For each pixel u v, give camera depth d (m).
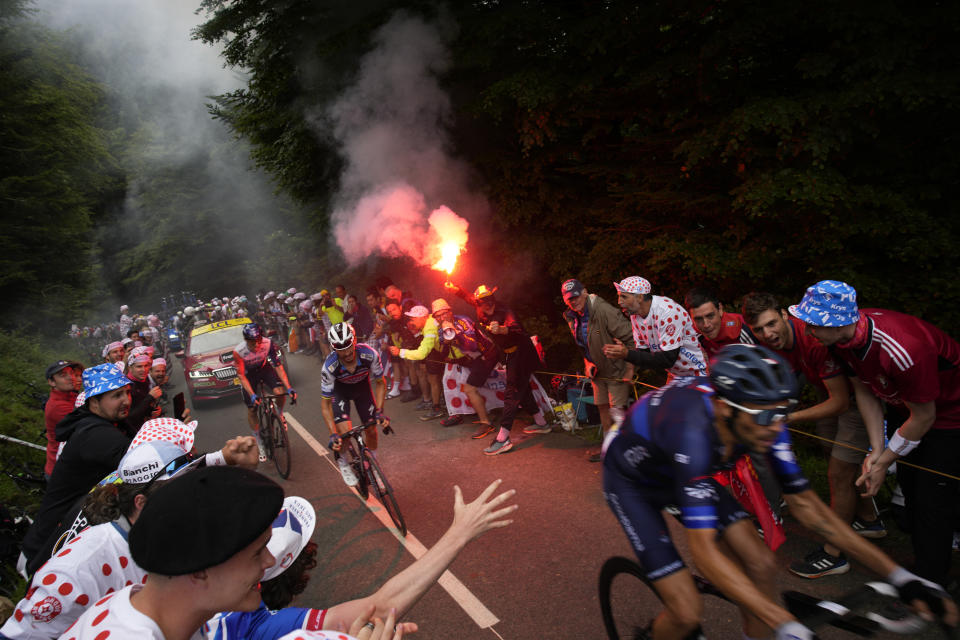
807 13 4.83
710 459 1.87
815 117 4.80
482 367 6.49
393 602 1.39
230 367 10.59
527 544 4.16
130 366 5.25
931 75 4.42
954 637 1.72
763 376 1.66
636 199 6.32
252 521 0.90
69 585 1.92
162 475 2.18
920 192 5.00
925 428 2.64
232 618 1.46
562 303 8.67
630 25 5.86
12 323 19.84
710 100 5.75
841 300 2.57
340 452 5.05
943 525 2.78
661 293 6.43
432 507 5.05
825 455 3.89
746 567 2.07
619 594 2.63
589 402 6.06
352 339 4.72
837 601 1.91
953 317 4.55
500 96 6.82
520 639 3.19
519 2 6.96
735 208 5.12
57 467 3.31
